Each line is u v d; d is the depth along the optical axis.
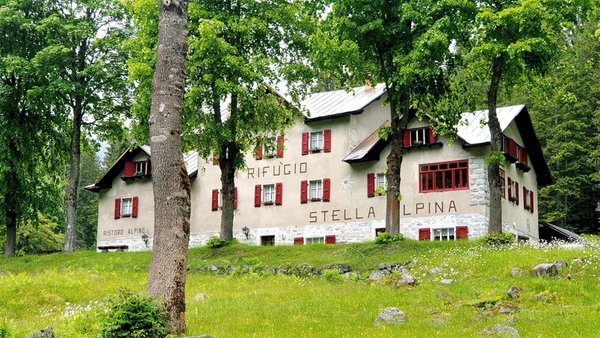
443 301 21.05
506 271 25.30
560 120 61.78
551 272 24.16
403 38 32.88
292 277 29.80
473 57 32.97
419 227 42.38
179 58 17.08
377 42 33.28
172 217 16.33
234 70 36.12
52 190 47.12
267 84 40.25
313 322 18.42
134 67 36.59
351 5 32.59
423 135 43.28
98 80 42.09
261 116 38.81
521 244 31.20
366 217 44.50
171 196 16.39
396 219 33.72
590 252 26.75
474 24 31.56
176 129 16.77
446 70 34.22
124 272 33.84
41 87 41.09
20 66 40.78
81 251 42.47
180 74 17.03
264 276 30.78
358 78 34.53
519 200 46.59
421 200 42.69
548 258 26.12
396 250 32.06
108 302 15.48
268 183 48.59
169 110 16.73
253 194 48.91
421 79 32.59
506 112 44.97
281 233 47.34
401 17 31.86
